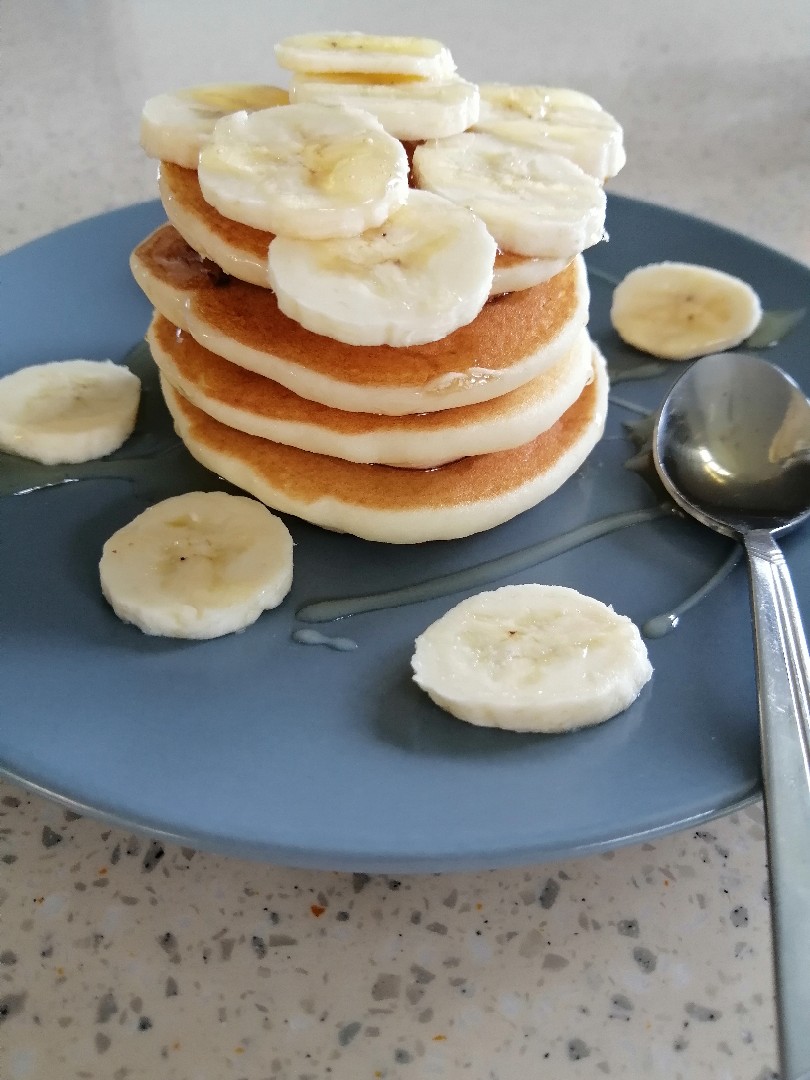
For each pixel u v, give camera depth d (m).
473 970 0.12
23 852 0.13
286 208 0.14
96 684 0.14
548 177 0.16
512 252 0.15
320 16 0.47
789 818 0.12
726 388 0.18
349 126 0.15
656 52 0.43
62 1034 0.12
